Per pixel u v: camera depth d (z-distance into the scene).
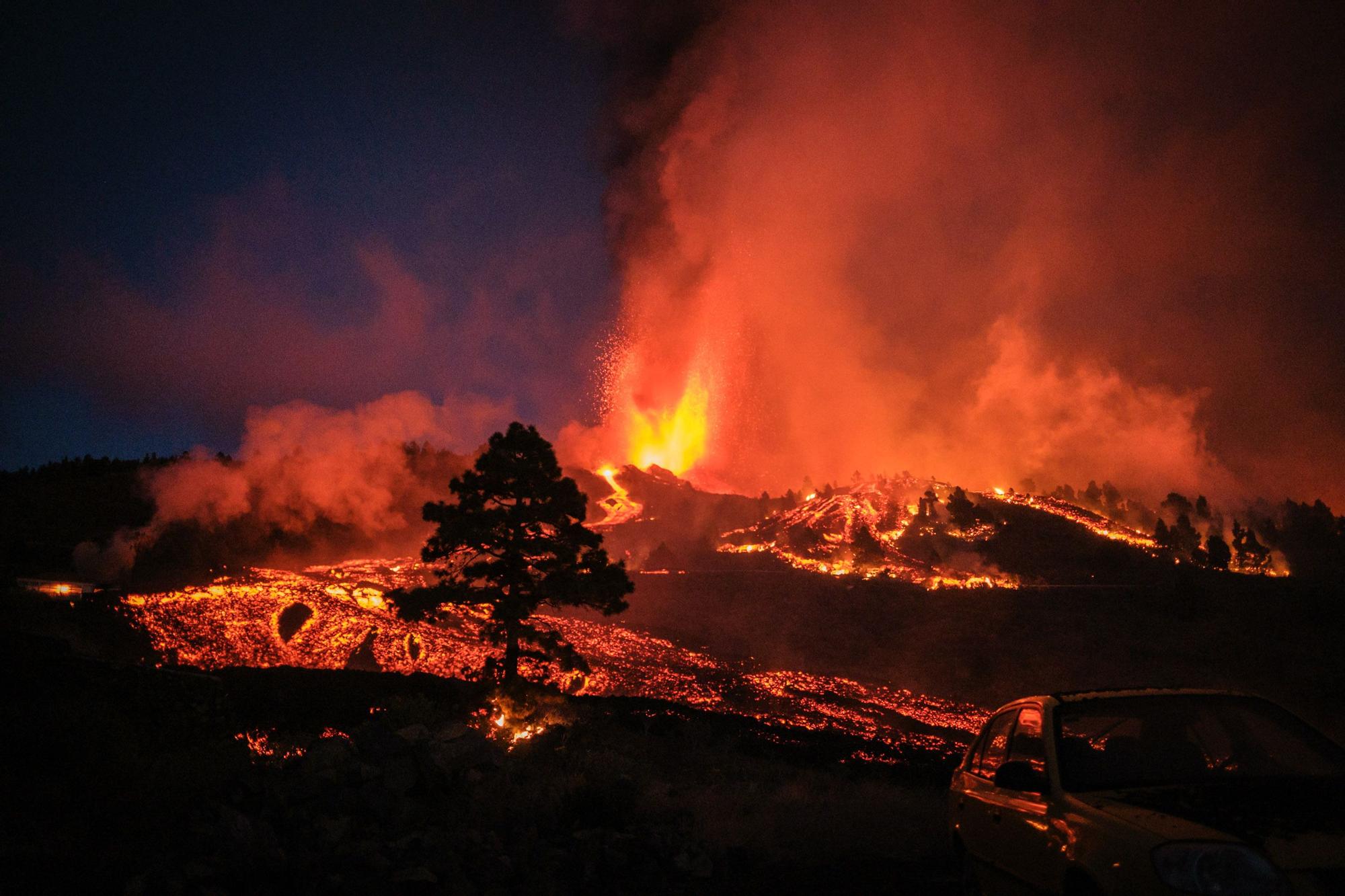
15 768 6.76
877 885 8.18
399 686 26.72
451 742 10.31
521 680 29.73
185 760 7.52
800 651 119.31
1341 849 4.11
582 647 83.50
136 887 5.23
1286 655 123.69
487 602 35.47
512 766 10.97
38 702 8.45
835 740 30.70
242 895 5.79
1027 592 167.62
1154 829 4.39
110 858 5.51
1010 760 6.30
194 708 10.92
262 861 6.01
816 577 179.25
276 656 65.00
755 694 67.50
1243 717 5.77
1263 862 4.02
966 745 50.28
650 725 24.98
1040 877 5.22
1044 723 5.88
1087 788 5.22
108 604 69.62
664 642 101.69
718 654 97.88
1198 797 4.81
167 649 62.06
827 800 13.07
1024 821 5.58
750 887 8.09
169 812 6.53
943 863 9.12
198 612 72.31
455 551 35.56
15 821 5.74
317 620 74.06
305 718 21.59
